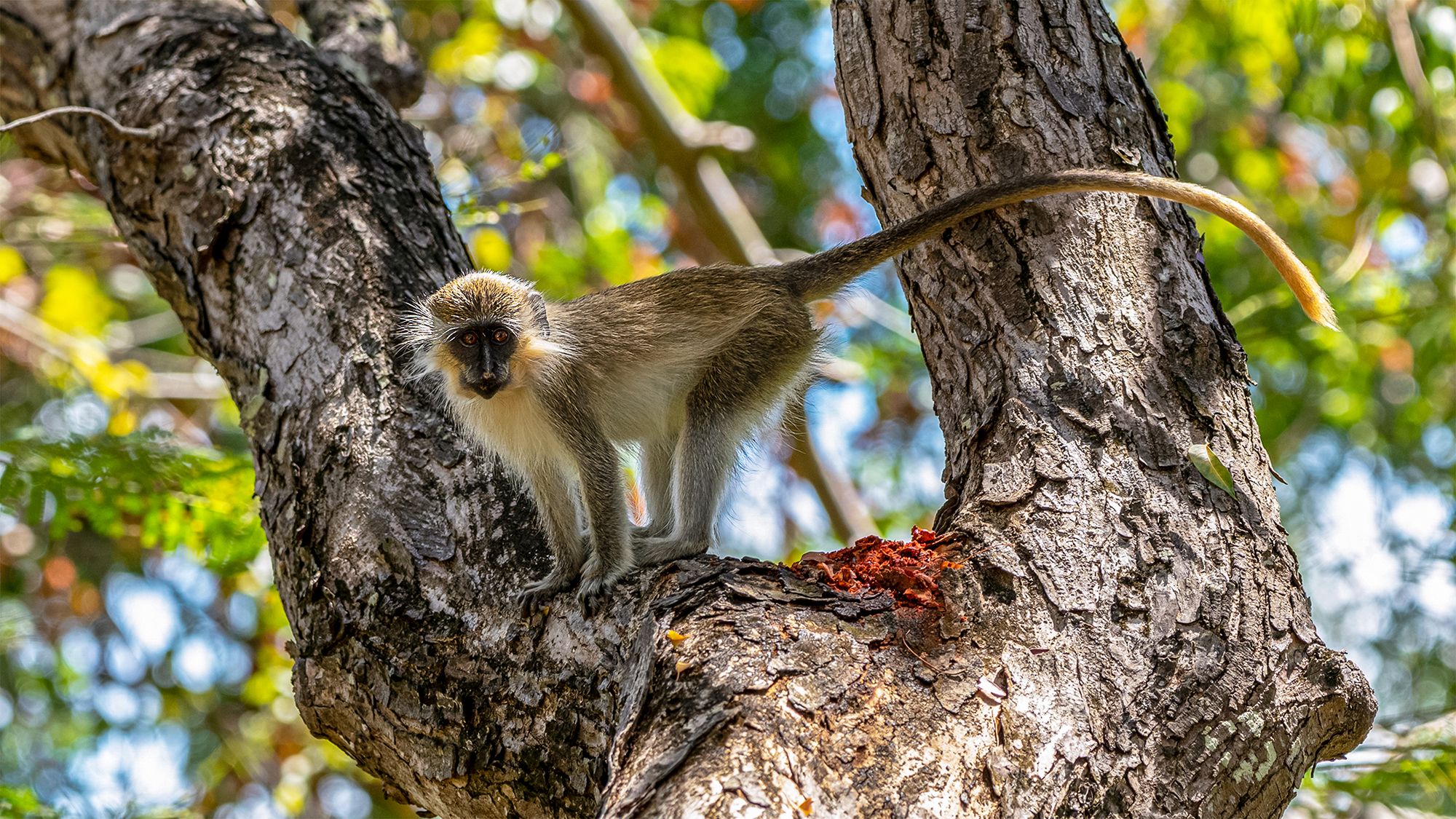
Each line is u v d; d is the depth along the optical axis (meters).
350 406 6.02
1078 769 4.26
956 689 4.34
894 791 3.92
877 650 4.41
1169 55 12.13
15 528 11.70
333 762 10.91
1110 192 5.73
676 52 12.54
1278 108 13.11
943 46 6.07
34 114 8.15
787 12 15.54
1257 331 11.23
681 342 7.18
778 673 4.20
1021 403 5.35
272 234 6.66
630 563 5.50
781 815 3.71
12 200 11.19
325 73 7.39
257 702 10.97
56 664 12.30
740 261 12.23
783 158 15.22
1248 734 4.48
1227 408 5.30
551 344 6.78
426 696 5.13
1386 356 11.53
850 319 12.48
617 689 4.86
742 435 7.35
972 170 5.92
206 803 11.43
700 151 11.88
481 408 6.59
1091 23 6.14
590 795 4.79
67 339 10.34
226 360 6.60
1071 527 4.89
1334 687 4.64
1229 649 4.62
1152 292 5.57
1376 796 7.61
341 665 5.34
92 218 11.04
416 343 6.42
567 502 6.06
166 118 7.13
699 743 3.96
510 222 12.43
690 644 4.38
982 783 4.09
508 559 5.44
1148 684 4.52
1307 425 12.66
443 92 12.10
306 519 5.74
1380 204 10.84
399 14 10.23
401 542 5.48
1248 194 12.97
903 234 5.79
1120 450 5.13
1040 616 4.62
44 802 8.70
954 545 4.97
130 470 8.41
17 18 8.02
